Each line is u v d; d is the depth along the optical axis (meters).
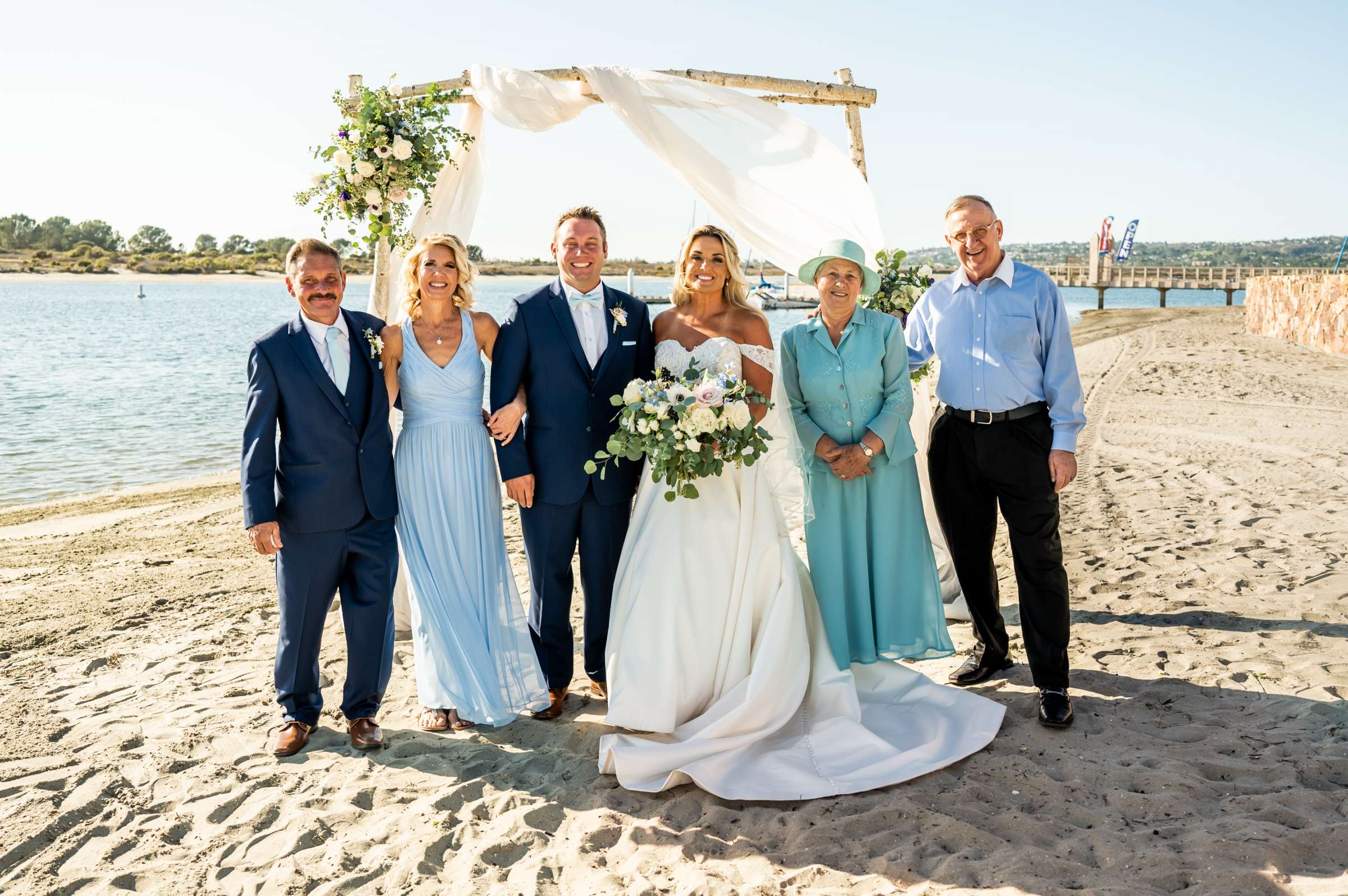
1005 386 3.75
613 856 2.90
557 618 4.08
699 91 5.16
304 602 3.75
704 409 3.44
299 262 3.68
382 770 3.58
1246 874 2.48
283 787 3.46
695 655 3.66
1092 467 8.82
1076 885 2.53
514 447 3.89
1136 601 5.02
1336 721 3.42
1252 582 5.15
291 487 3.68
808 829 2.94
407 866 2.87
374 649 3.82
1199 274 62.59
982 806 3.05
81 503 9.88
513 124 4.91
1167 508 7.02
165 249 164.50
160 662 4.89
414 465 3.89
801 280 4.03
